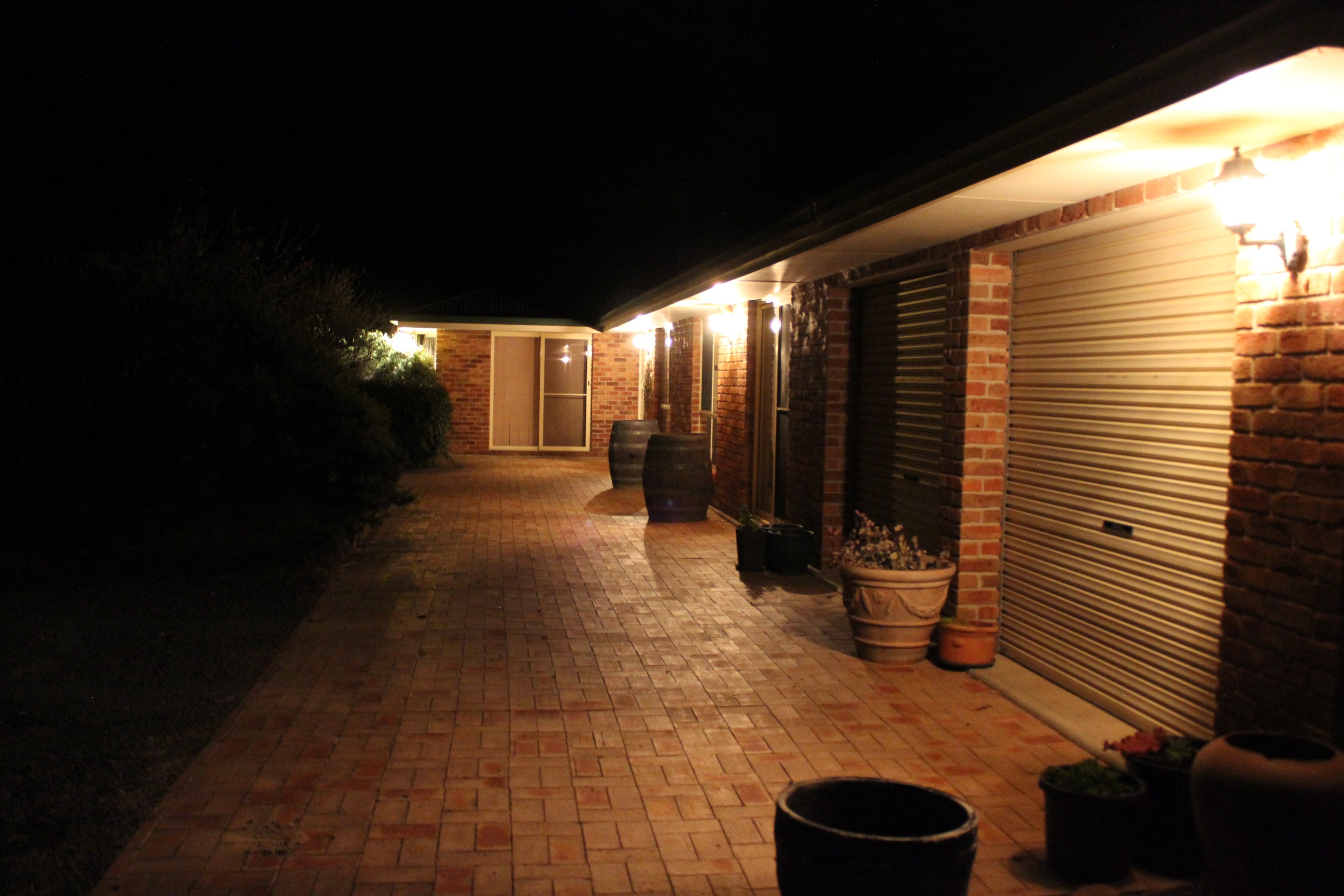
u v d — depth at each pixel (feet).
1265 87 10.14
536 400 71.10
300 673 19.72
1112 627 17.16
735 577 29.84
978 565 20.80
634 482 51.08
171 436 25.71
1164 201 14.48
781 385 36.42
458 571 30.42
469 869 11.98
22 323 25.93
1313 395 11.90
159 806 13.46
